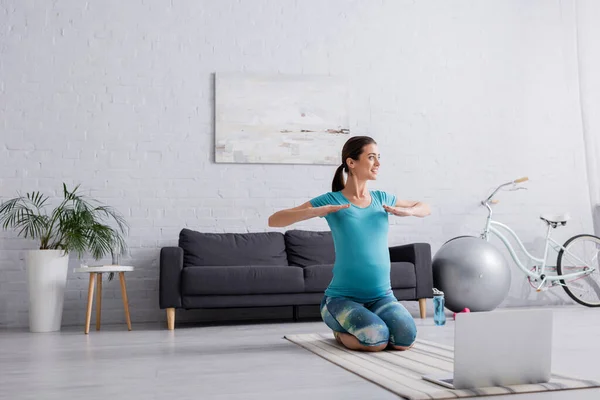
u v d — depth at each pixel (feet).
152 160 17.52
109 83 17.44
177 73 17.79
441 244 18.78
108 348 11.21
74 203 16.90
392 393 6.86
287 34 18.42
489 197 18.28
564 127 19.61
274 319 17.24
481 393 6.66
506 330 7.00
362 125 18.65
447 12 19.36
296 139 18.17
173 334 13.61
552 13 19.71
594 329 12.64
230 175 17.88
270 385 7.36
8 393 7.09
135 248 17.24
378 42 18.90
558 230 19.39
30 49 17.12
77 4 17.42
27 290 16.57
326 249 17.10
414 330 9.93
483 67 19.44
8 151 16.87
